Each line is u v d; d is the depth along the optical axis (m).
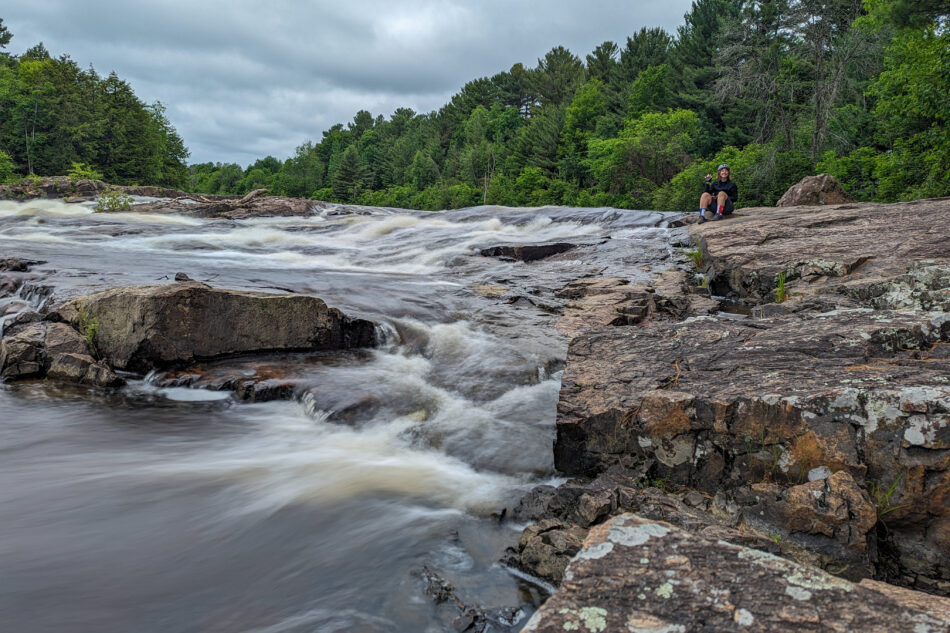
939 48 18.11
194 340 6.63
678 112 51.06
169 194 33.84
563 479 4.64
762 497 3.61
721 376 4.60
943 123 21.48
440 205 82.12
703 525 3.47
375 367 6.80
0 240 14.63
